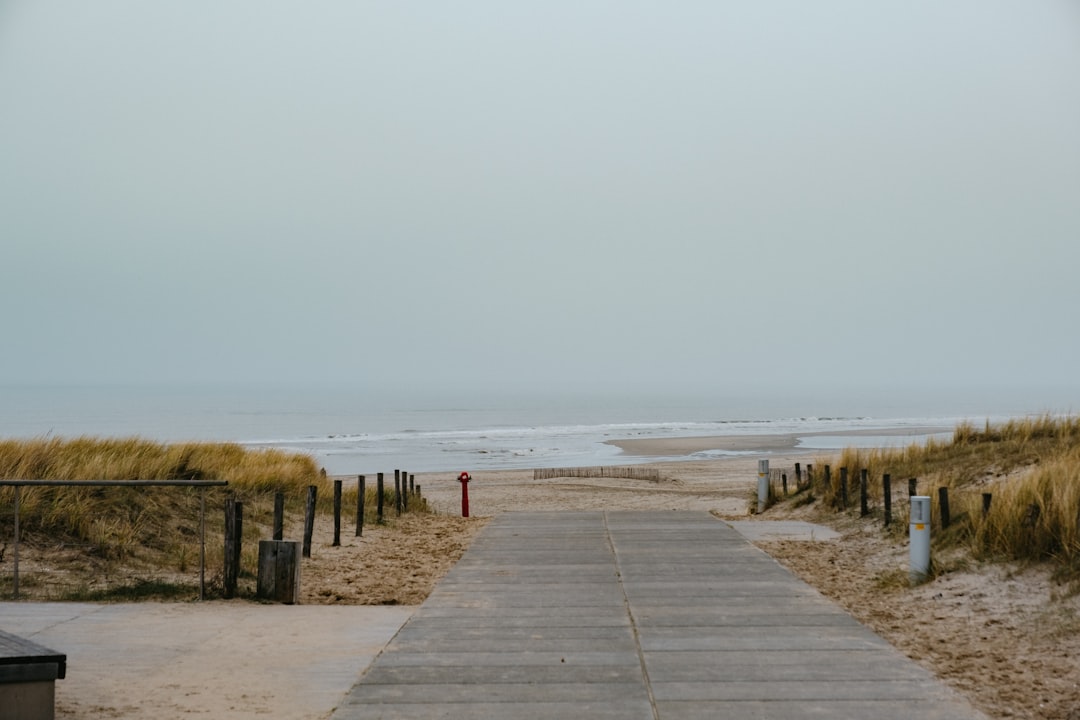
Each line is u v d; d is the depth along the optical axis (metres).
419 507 23.41
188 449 20.12
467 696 6.65
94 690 7.03
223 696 6.89
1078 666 7.61
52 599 10.67
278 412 161.75
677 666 7.41
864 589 11.54
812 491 21.12
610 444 72.31
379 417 144.25
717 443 71.94
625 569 12.23
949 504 14.45
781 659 7.61
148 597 10.85
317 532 17.33
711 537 15.52
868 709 6.30
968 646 8.47
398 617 9.75
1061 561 10.29
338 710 6.36
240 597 10.84
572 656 7.74
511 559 13.20
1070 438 19.45
